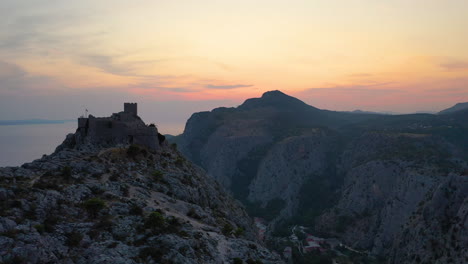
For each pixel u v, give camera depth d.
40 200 38.03
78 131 79.12
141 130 83.88
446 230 107.94
